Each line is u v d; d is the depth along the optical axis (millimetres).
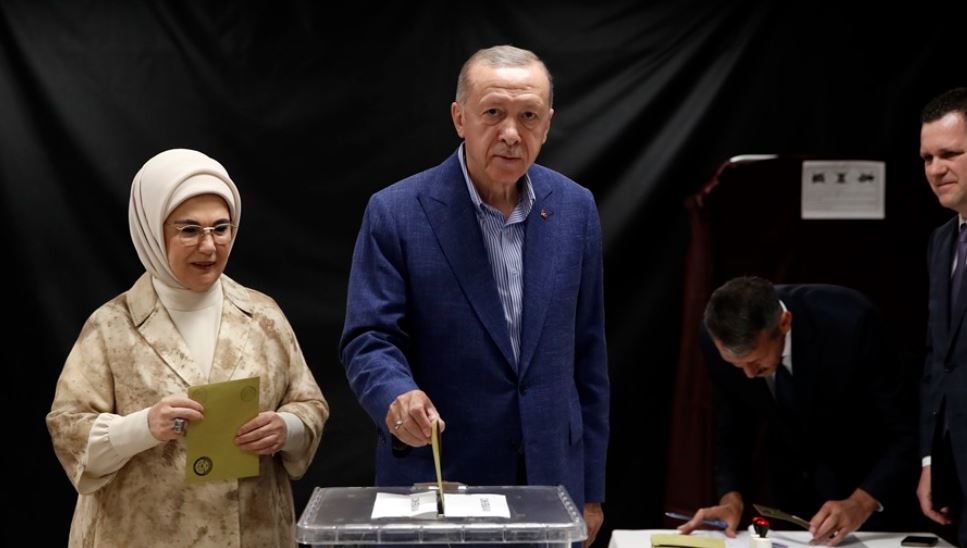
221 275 2314
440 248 2082
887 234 3229
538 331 2080
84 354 2123
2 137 3438
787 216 3258
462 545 1451
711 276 3316
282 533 2197
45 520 3520
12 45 3441
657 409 3697
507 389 2066
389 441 1967
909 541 2637
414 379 2104
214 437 2012
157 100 3504
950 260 2828
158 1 3498
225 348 2164
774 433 3119
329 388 3609
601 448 2232
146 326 2141
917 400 3061
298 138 3559
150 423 1979
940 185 2705
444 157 3598
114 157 3482
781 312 2791
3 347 3467
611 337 3682
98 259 3490
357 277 2105
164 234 2113
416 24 3570
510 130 1934
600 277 2258
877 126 3611
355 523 1447
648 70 3594
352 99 3570
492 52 2004
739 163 3281
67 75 3467
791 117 3615
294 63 3549
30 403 3488
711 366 3086
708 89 3596
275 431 2078
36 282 3467
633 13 3590
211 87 3521
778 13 3602
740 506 3004
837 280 3238
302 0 3545
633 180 3613
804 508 3145
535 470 2047
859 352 2930
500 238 2127
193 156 2168
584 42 3594
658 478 3711
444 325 2062
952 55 3582
